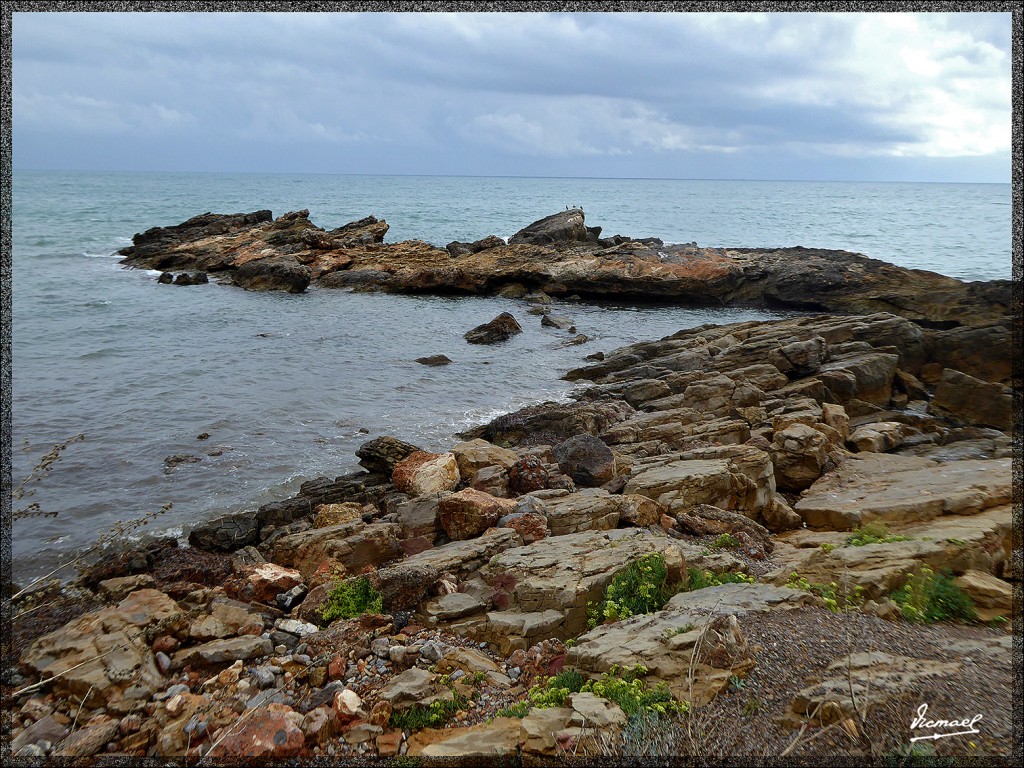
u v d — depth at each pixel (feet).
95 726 17.26
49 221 213.87
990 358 63.67
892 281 104.47
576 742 15.11
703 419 53.83
